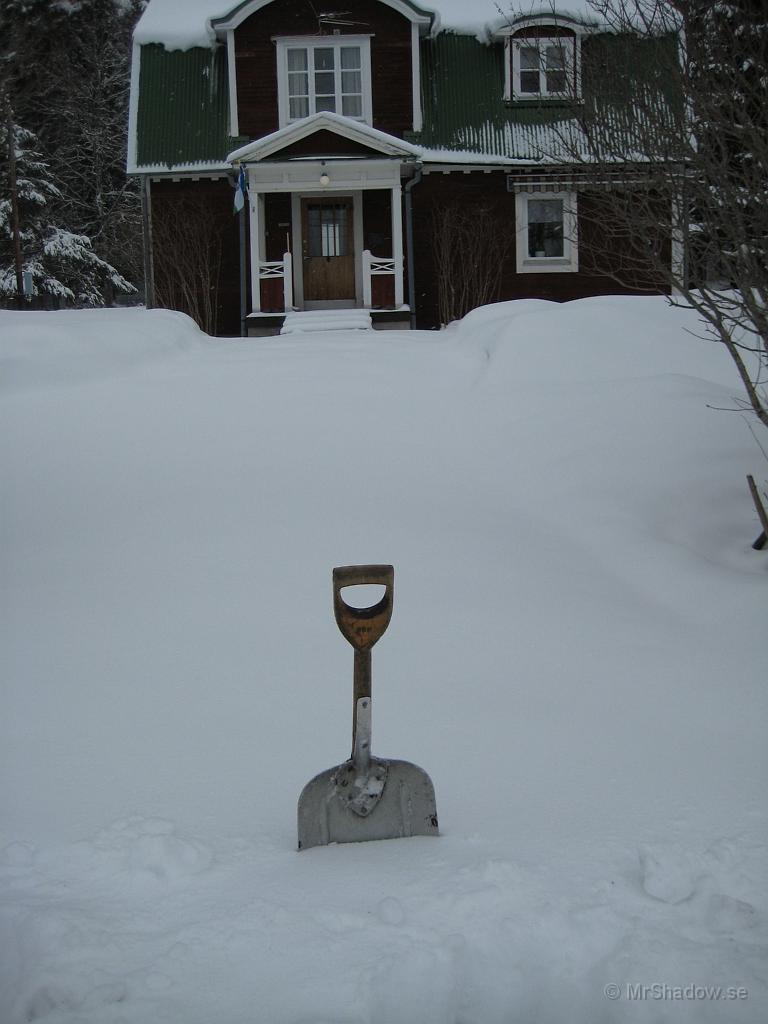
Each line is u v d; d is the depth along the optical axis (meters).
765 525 7.36
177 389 12.09
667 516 8.14
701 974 2.58
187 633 5.70
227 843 3.36
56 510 8.34
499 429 10.34
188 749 4.21
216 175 21.33
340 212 21.80
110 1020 2.41
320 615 5.99
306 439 10.30
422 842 3.34
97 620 5.92
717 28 7.17
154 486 8.95
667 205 7.77
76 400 11.62
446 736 4.34
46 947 2.68
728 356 11.88
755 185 6.55
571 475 8.97
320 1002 2.48
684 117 7.02
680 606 6.45
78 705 4.70
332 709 4.64
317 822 3.33
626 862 3.15
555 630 5.84
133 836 3.32
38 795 3.76
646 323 12.77
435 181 21.45
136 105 21.86
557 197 21.08
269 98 21.42
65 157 36.62
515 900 2.88
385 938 2.70
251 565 6.94
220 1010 2.45
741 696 4.88
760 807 3.58
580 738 4.32
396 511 8.26
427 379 12.37
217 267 21.75
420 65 21.91
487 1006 2.56
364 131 19.52
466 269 21.53
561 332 12.55
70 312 16.34
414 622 5.91
